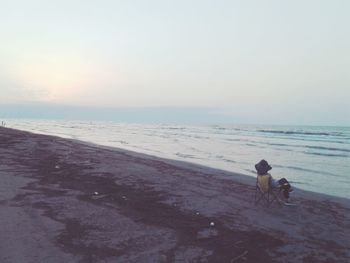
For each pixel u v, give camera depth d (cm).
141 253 657
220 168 2062
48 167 1516
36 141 2759
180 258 646
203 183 1403
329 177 1870
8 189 1073
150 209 952
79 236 721
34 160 1708
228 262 640
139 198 1064
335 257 698
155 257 643
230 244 729
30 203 934
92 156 2006
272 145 3984
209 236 770
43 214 847
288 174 1967
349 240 811
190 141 4428
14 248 640
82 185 1191
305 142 4612
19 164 1562
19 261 589
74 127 8562
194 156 2705
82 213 874
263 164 1092
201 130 8856
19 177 1264
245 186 1412
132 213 905
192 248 696
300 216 991
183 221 866
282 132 7925
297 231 849
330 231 872
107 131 6831
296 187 1595
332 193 1460
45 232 729
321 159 2677
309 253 711
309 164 2386
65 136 4700
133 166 1705
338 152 3238
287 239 784
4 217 805
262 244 741
